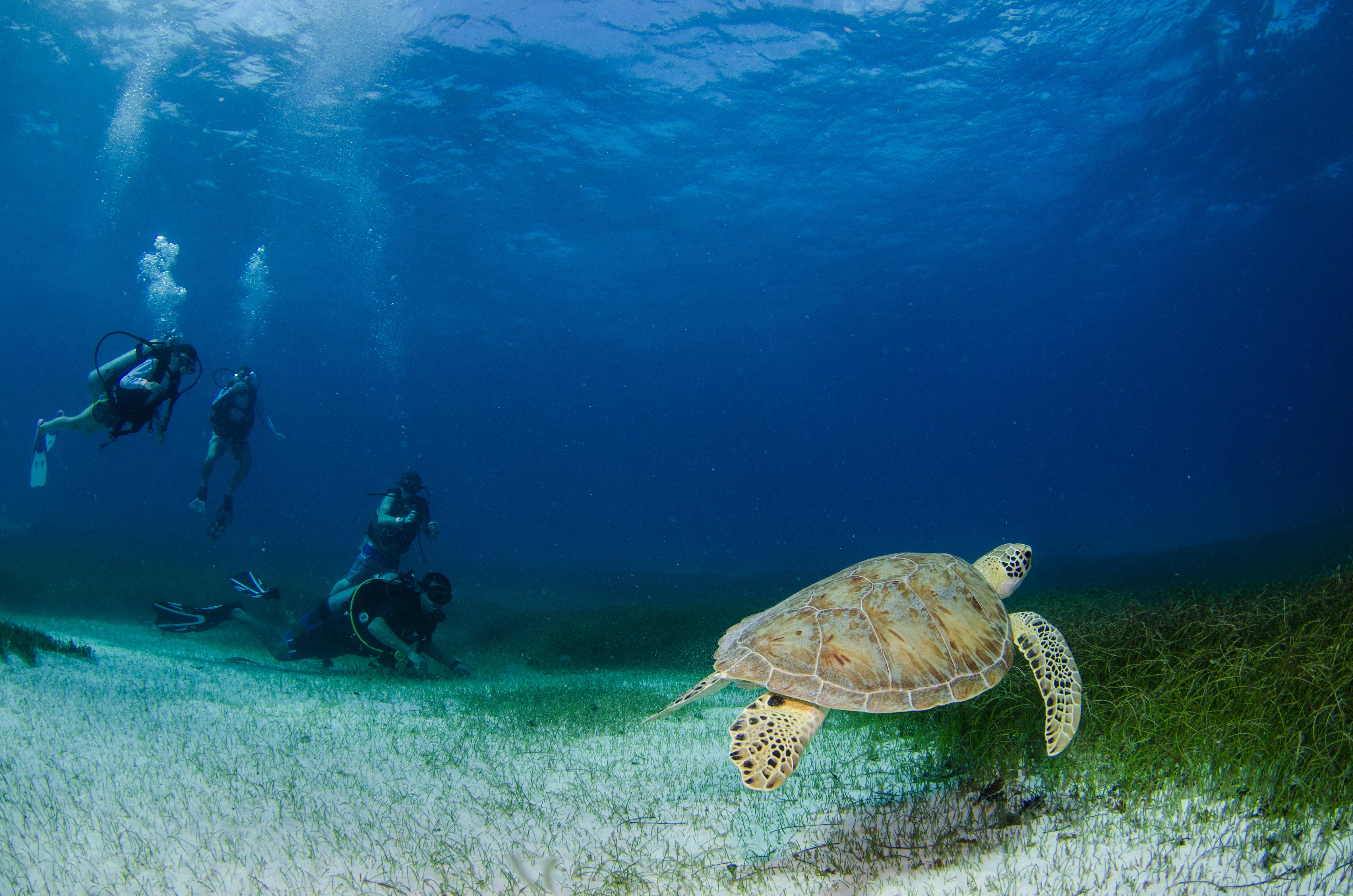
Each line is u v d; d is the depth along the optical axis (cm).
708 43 1950
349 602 794
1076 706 287
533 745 502
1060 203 2998
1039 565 1986
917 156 2541
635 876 282
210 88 1988
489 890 273
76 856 275
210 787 360
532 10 1795
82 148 2375
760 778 253
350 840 312
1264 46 2041
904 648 289
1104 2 1856
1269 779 285
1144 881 245
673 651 1047
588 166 2494
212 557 2008
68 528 2541
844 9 1852
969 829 309
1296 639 370
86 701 484
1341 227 3809
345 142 2262
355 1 1695
